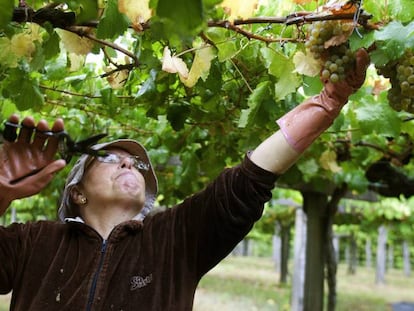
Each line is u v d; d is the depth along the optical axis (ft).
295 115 5.40
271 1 6.28
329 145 10.58
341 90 5.14
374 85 7.79
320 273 14.79
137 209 6.27
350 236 64.85
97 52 5.78
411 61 4.75
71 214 6.41
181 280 5.86
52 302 5.73
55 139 5.31
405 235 50.52
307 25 5.24
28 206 25.72
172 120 8.04
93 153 5.68
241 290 47.50
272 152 5.44
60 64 7.23
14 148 5.19
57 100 9.61
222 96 8.05
